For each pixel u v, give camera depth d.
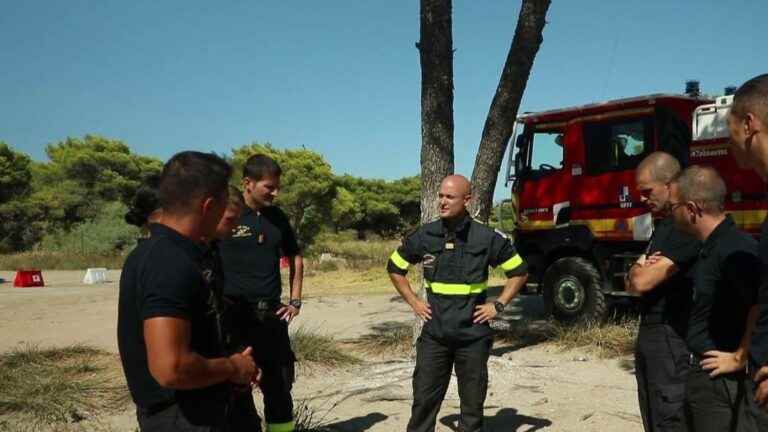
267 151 30.81
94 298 15.34
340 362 7.56
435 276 4.41
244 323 4.29
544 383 6.71
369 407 5.95
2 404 5.91
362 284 17.45
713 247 3.04
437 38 7.11
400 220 46.84
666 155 3.51
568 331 8.88
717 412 3.04
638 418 5.54
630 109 9.47
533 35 7.25
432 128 7.14
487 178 7.50
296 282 4.78
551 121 10.41
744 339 2.91
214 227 2.51
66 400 6.00
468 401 4.40
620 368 7.44
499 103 7.40
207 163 2.46
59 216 35.75
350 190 45.44
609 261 9.65
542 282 10.48
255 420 3.67
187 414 2.45
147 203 3.00
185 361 2.28
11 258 29.16
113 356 8.20
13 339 9.76
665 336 3.57
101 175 38.16
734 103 2.49
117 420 5.68
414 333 7.57
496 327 9.34
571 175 10.07
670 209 3.26
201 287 2.38
